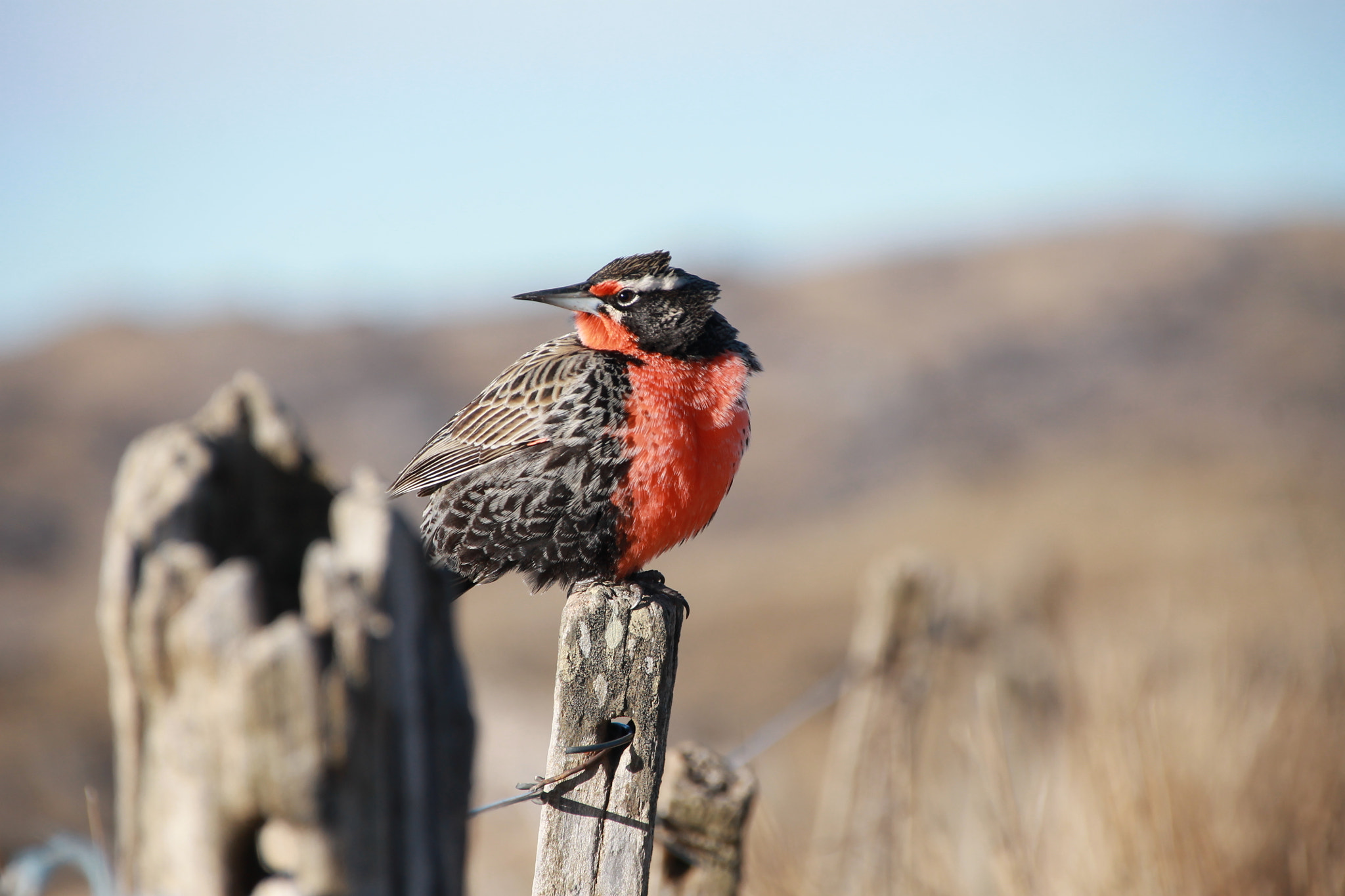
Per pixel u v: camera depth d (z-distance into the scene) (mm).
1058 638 12094
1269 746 8969
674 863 6438
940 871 8539
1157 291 76125
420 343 82312
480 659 30406
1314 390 53188
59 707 27469
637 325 7379
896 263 92688
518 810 17125
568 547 7199
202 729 4762
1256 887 8125
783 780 14594
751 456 55500
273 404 7258
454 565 7402
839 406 60656
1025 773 10047
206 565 5512
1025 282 83250
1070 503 36156
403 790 5023
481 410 7734
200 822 4777
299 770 4508
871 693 9359
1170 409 53188
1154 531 27781
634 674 5098
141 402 71250
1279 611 12758
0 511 53938
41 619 41250
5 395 70250
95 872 5164
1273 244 83188
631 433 7000
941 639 10008
